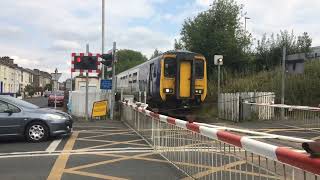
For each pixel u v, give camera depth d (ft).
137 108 61.93
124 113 82.58
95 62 84.79
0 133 50.03
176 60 81.87
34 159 38.58
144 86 97.66
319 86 95.91
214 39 125.49
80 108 98.07
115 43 90.53
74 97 100.53
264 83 101.71
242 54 127.03
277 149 15.70
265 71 111.96
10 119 50.24
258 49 133.90
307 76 98.89
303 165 13.56
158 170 33.06
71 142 49.88
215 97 103.04
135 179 30.09
